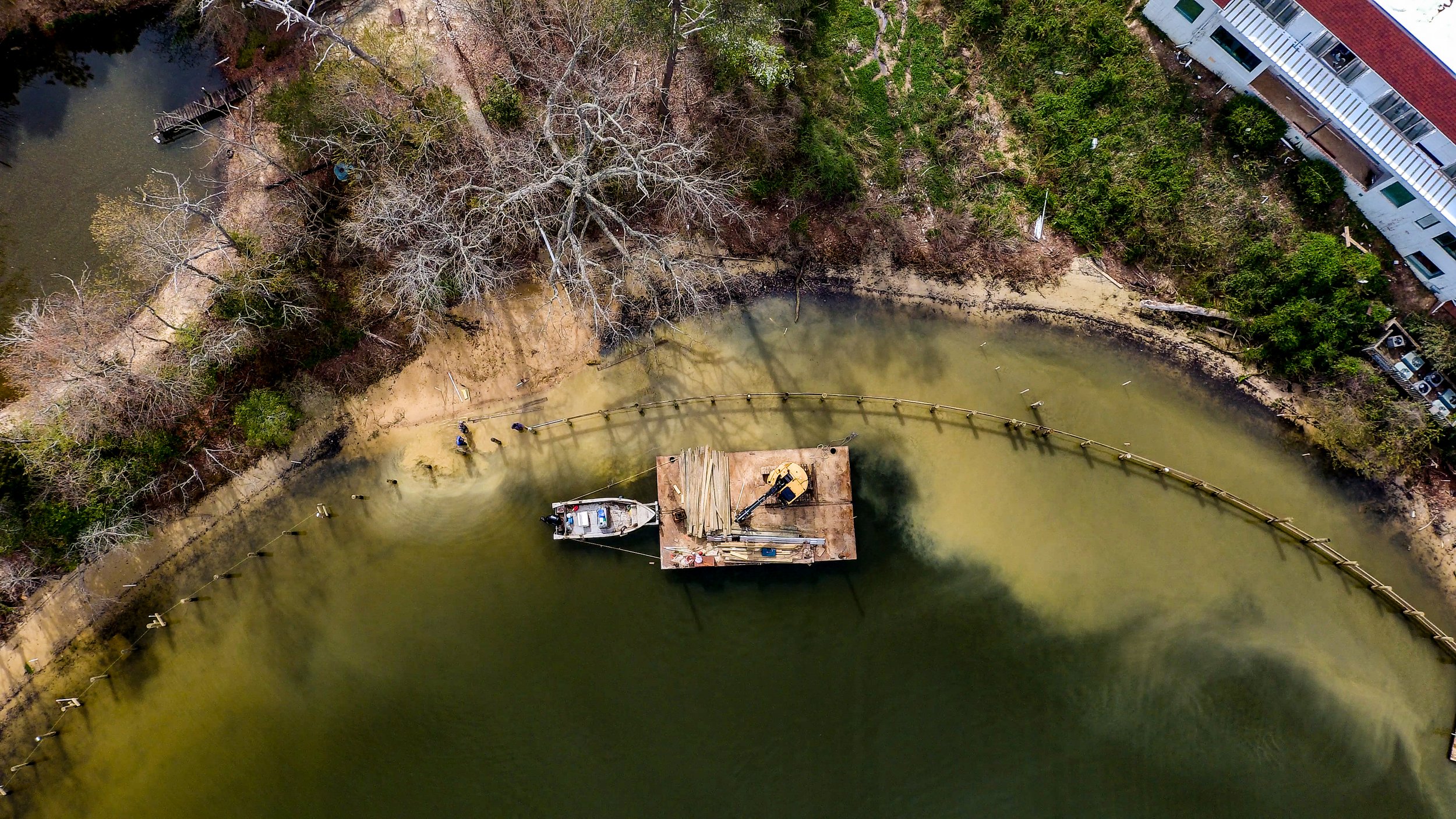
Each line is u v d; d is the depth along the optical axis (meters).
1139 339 33.44
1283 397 32.72
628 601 32.34
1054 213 33.59
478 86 34.09
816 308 34.00
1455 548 31.58
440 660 32.31
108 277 33.41
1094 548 32.59
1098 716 31.50
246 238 31.73
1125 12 32.88
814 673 31.89
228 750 32.00
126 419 31.55
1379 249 31.75
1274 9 28.89
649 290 33.41
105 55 34.62
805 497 31.78
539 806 31.38
